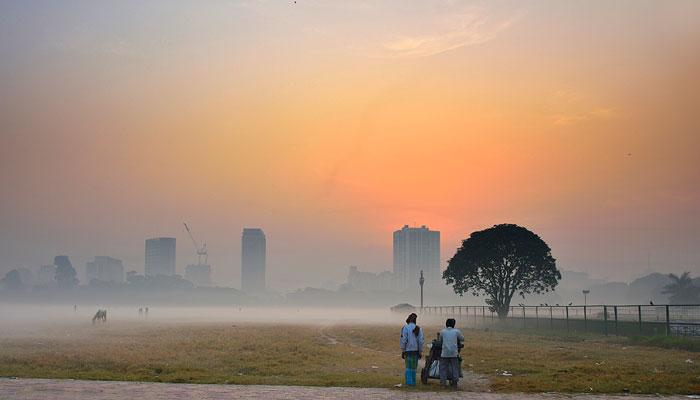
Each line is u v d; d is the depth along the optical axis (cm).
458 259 9556
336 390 1967
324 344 4712
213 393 1869
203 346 4266
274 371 2703
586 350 3847
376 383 2167
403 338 2138
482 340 5038
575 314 6531
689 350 3850
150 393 1855
